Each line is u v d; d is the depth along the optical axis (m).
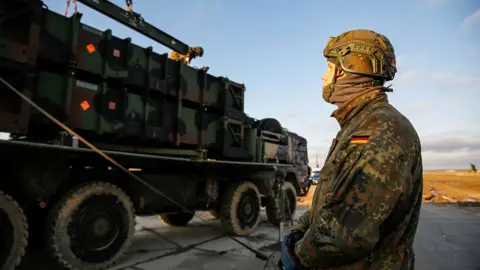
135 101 5.04
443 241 6.52
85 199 4.04
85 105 4.41
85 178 4.50
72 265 3.87
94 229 4.11
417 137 1.13
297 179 9.53
